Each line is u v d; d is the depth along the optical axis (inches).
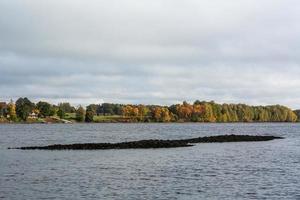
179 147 3565.5
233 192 1533.0
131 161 2481.5
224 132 7190.0
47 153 2977.4
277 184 1680.6
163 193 1519.4
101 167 2202.3
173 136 5920.3
